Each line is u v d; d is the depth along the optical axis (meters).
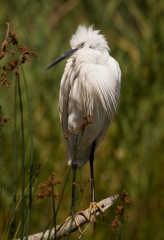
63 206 9.40
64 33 11.66
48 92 10.52
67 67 7.49
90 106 7.38
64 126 7.80
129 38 11.55
